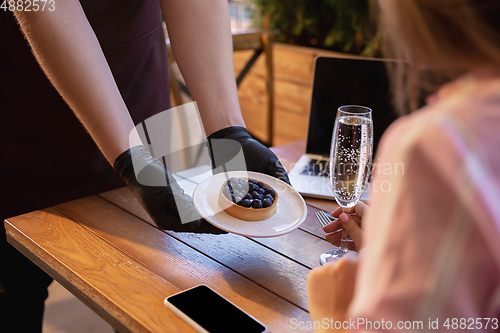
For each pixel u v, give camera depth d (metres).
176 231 0.73
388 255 0.30
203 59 0.92
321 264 0.72
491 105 0.30
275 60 2.93
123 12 1.13
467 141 0.29
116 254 0.72
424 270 0.28
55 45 0.73
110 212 0.87
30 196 1.20
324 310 0.46
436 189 0.29
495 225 0.28
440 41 0.32
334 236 0.78
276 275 0.69
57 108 1.13
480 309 0.29
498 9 0.30
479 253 0.28
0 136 1.14
